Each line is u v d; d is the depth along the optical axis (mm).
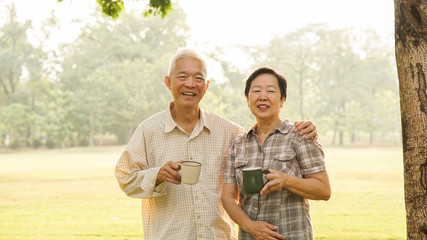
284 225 2166
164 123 2486
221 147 2506
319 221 7527
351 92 60812
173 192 2404
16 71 60000
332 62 63344
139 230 6945
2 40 61875
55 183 14664
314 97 65188
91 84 55625
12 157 35000
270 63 60531
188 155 2447
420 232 1906
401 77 1975
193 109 2451
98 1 3730
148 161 2490
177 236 2363
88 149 48719
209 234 2371
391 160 23984
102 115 55125
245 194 2264
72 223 7660
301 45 62250
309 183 2100
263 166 2223
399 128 55062
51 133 55625
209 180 2441
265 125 2322
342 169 18406
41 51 62406
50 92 60312
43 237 6441
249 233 2191
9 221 7914
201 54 2434
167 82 2498
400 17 1960
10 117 54906
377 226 7008
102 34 62000
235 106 48719
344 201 9781
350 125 57844
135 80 54531
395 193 10883
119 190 12469
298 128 2215
